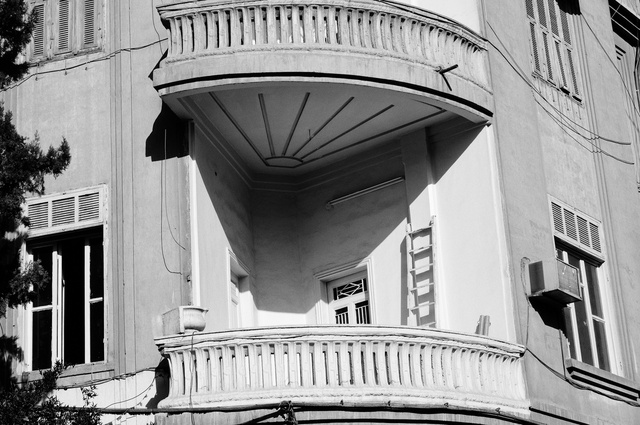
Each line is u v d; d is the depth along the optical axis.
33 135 22.83
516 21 25.55
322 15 21.94
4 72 20.70
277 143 23.59
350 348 20.34
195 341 20.11
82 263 22.23
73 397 21.02
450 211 23.45
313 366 20.12
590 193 26.33
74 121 22.78
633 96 29.55
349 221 24.36
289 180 24.89
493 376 21.75
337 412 19.84
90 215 22.17
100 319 21.80
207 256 21.80
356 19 22.16
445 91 22.62
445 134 23.83
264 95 21.92
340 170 24.62
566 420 22.95
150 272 21.44
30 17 20.78
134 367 21.00
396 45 22.42
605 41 28.42
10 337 21.89
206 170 22.33
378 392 20.11
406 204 23.88
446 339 21.05
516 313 22.59
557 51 26.83
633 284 26.47
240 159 23.97
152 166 21.97
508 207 23.23
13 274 20.03
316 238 24.55
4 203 19.69
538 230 23.98
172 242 21.47
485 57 24.05
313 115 22.73
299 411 19.70
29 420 17.98
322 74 21.55
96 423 18.58
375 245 24.00
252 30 21.70
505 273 22.70
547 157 25.23
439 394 20.59
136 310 21.30
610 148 27.34
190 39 21.67
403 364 20.58
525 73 25.31
